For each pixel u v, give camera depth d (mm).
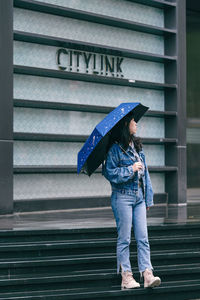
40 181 9500
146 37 11109
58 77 9766
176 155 11086
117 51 10414
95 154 5520
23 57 9359
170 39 11242
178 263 6391
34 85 9484
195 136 13344
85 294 5520
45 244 6074
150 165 11078
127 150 5531
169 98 11242
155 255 6266
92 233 6477
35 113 9508
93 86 10289
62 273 5883
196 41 13406
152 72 11172
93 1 10312
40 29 9578
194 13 13406
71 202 9711
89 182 10141
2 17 8648
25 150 9375
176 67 11133
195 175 13367
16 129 9281
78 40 10078
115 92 10609
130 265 6199
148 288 5707
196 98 13352
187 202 11445
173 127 11156
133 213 5602
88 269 6059
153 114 10875
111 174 5441
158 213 8680
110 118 5383
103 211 9336
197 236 6844
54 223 7195
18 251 5969
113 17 10266
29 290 5617
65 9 9570
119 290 5613
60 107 9672
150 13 11180
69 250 6184
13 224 7059
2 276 5711
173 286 5848
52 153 9711
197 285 5965
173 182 11070
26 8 9391
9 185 8695
